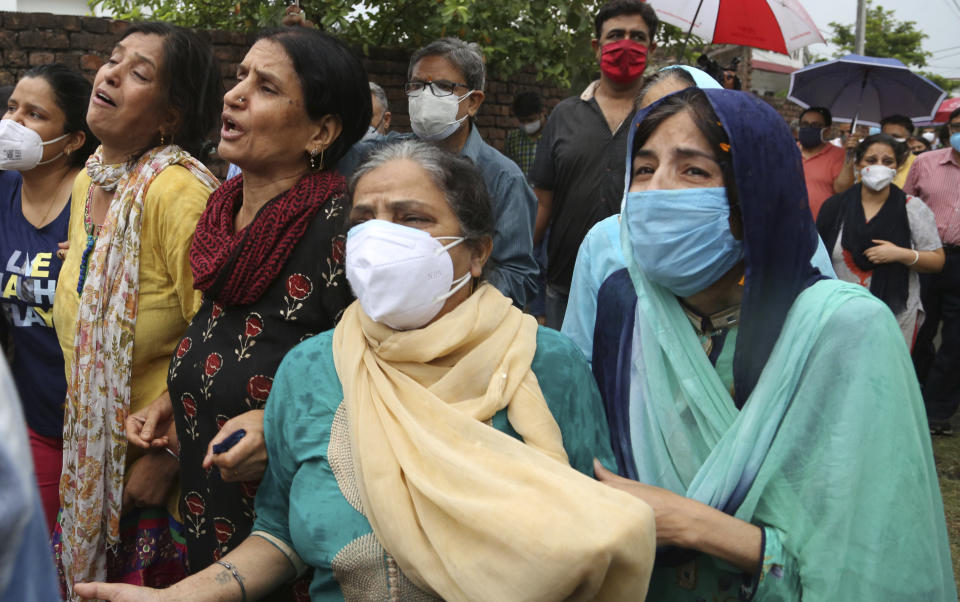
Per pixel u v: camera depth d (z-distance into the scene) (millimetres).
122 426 2105
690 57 6316
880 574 1260
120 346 2094
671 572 1482
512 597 1148
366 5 5734
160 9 6141
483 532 1175
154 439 2035
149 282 2129
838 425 1296
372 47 5809
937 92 6852
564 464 1312
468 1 5172
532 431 1358
